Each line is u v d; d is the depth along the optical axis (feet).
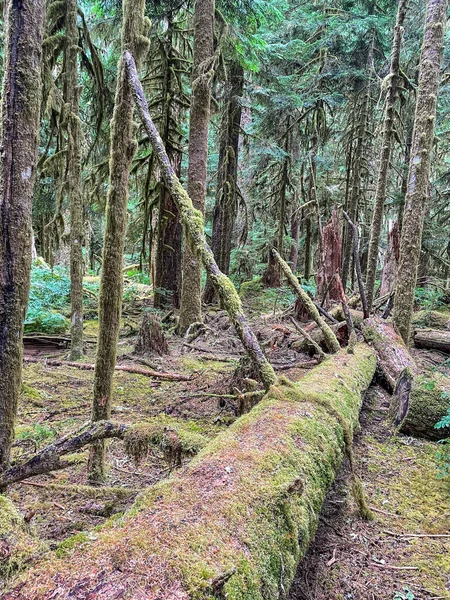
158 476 9.21
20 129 6.22
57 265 40.75
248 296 36.14
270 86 38.40
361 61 42.34
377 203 24.90
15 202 6.30
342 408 9.74
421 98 18.43
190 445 6.51
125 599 3.33
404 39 35.06
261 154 41.34
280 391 8.98
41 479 8.91
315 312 16.57
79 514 7.52
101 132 22.91
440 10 17.99
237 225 49.78
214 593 3.65
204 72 24.20
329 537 7.52
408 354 17.62
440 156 46.37
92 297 36.73
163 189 30.14
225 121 37.09
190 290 25.84
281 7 39.27
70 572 3.59
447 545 7.34
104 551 3.85
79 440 6.65
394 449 11.39
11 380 6.52
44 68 17.31
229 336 25.32
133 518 4.49
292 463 6.36
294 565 5.16
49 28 18.08
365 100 40.83
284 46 37.73
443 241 39.60
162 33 31.27
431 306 28.43
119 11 27.14
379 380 16.99
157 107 31.96
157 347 21.43
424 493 9.11
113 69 28.19
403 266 19.07
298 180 48.39
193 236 9.14
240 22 32.09
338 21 38.78
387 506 8.57
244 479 5.47
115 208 8.34
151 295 41.32
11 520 4.50
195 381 16.96
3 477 6.40
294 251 45.98
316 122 43.34
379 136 33.50
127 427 6.73
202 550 4.04
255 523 4.81
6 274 6.36
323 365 13.67
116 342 8.78
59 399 14.64
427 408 12.03
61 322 24.81
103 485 8.71
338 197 51.24
